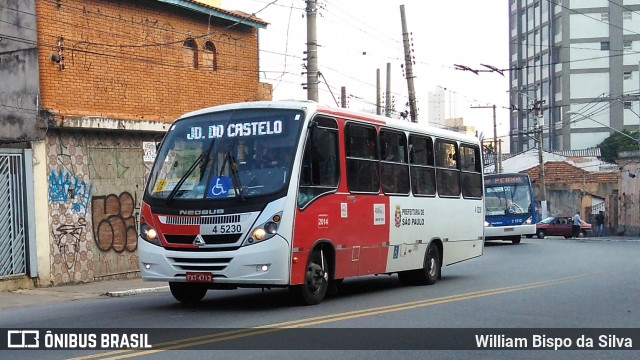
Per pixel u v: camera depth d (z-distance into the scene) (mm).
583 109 81625
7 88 16578
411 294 13672
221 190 10828
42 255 15719
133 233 18188
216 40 21188
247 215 10586
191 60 20484
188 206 10859
